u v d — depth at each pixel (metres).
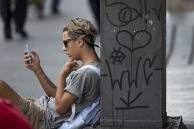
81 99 10.29
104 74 10.08
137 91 10.01
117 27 9.91
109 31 9.95
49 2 49.03
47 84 11.05
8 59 26.53
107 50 10.00
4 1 32.06
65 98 10.23
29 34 34.22
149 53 9.86
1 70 24.02
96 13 31.31
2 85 10.30
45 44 30.34
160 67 9.86
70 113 10.45
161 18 9.74
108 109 10.16
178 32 29.14
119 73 10.02
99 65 10.53
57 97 10.38
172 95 16.02
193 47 25.64
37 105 10.99
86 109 10.41
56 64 24.80
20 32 32.59
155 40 9.81
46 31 35.16
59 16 41.38
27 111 10.59
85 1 48.41
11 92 10.43
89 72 10.29
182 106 14.48
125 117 10.12
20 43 31.02
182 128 10.72
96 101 10.45
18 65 25.05
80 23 10.47
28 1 40.00
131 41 9.90
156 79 9.91
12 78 22.39
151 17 9.77
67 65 10.56
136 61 9.94
